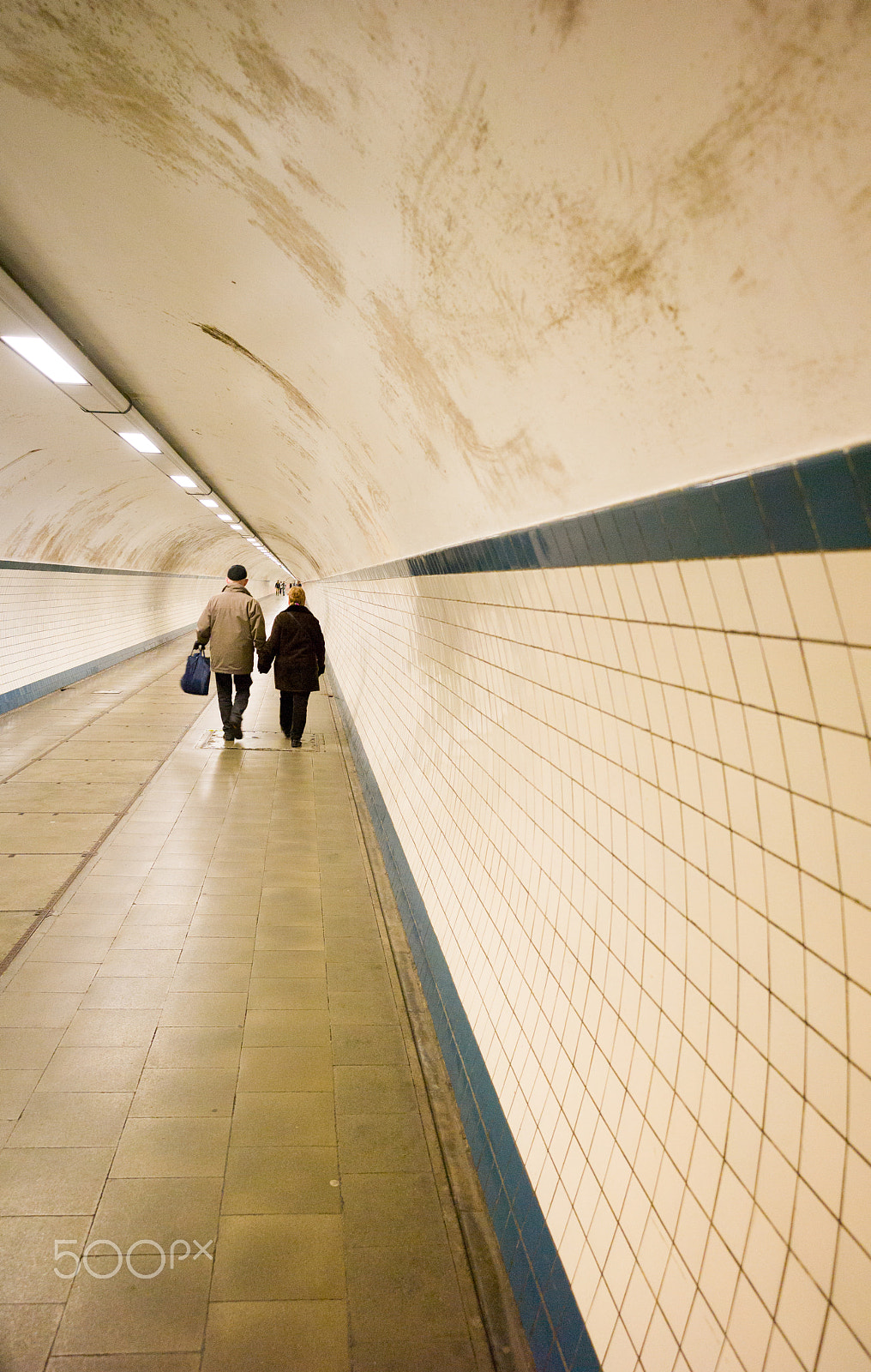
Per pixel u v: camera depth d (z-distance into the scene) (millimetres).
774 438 1171
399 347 2566
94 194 2928
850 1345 1013
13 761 7727
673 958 1604
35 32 2094
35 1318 2096
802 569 1104
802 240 989
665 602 1532
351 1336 2107
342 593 11336
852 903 1066
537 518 2256
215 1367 2000
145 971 3938
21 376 5785
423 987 3875
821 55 855
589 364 1598
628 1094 1730
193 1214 2480
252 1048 3373
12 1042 3289
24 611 10773
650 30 1040
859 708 1029
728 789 1385
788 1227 1167
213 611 8906
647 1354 1454
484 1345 2100
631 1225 1618
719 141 1044
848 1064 1071
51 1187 2543
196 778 7555
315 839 6043
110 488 10867
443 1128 2953
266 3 1611
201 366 4730
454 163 1606
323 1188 2627
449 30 1354
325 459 5160
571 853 2232
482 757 3309
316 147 1974
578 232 1413
